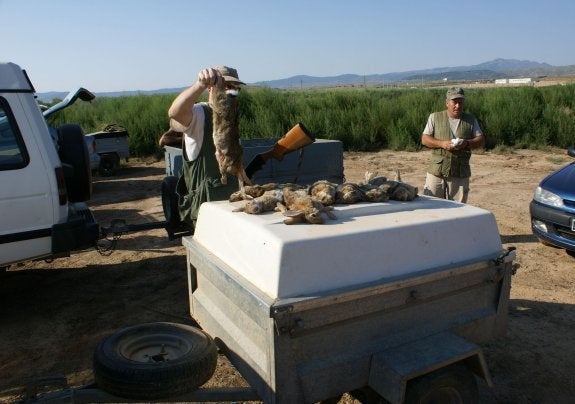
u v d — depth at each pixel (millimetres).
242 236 2650
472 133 6402
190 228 5453
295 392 2361
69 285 5809
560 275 5887
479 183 11305
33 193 4555
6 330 4676
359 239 2494
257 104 18703
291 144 3773
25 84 4605
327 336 2416
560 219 6301
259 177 5941
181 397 2445
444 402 2695
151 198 10719
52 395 2385
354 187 3088
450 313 2852
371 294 2441
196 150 3898
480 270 2885
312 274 2363
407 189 3209
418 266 2680
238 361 2682
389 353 2551
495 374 3859
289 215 2619
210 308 3066
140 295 5488
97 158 13250
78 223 4781
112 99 24859
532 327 4617
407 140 17594
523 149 16938
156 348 2764
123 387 2367
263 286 2406
